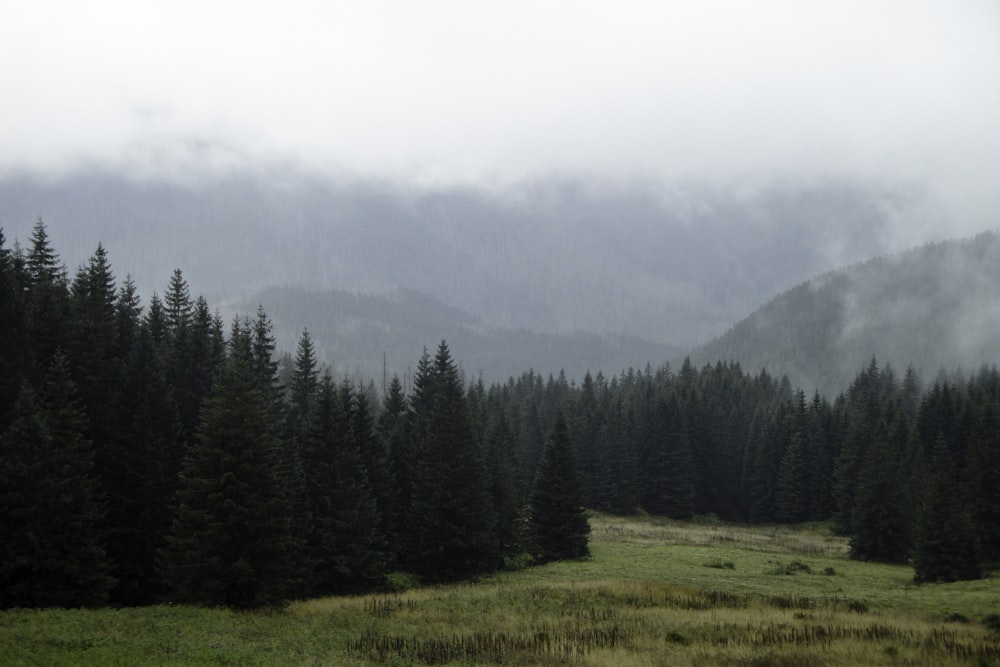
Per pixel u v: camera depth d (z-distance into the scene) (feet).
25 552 109.81
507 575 181.98
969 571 172.55
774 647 87.30
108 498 140.46
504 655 81.92
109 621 96.07
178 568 121.70
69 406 124.47
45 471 113.70
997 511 199.52
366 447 191.01
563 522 215.92
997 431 206.08
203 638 88.38
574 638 92.17
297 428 189.88
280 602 127.85
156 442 146.20
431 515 183.01
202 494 125.80
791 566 189.78
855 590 153.79
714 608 119.75
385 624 103.40
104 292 209.56
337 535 155.53
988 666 77.20
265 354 225.35
